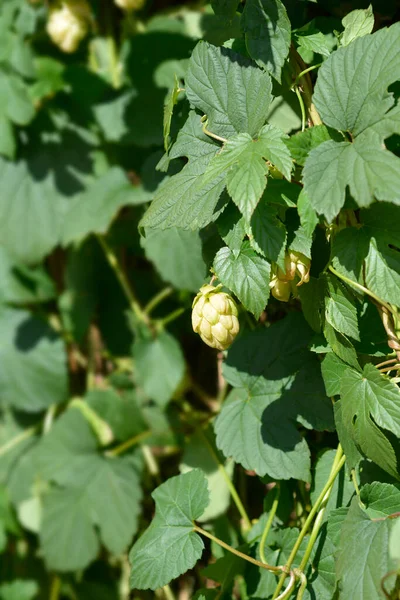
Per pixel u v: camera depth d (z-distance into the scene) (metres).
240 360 1.04
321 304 0.94
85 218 1.23
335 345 0.94
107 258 1.31
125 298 1.30
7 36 1.27
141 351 1.24
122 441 1.27
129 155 1.25
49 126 1.29
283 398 1.02
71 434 1.29
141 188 1.19
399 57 0.88
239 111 0.93
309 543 0.97
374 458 0.91
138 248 1.28
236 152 0.90
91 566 1.35
